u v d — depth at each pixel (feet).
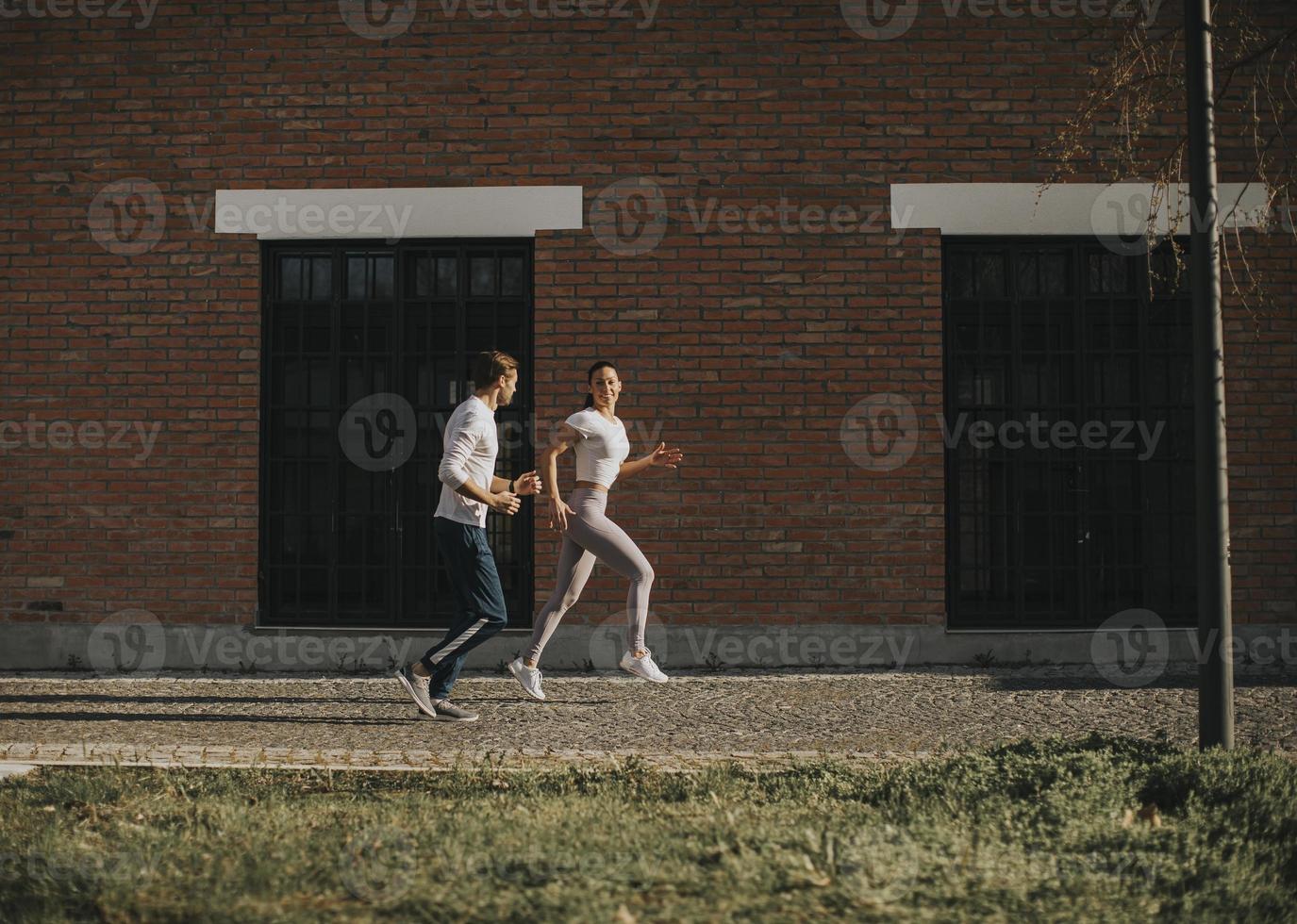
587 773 17.35
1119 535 28.89
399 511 29.17
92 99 29.17
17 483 28.96
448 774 17.51
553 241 28.76
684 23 28.73
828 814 14.24
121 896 11.55
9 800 15.62
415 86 28.89
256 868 12.12
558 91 28.78
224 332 28.96
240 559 28.71
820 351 28.55
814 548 28.32
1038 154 28.60
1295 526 28.40
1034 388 29.07
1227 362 28.58
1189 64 16.66
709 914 10.76
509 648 28.22
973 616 28.81
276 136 28.99
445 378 29.30
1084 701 23.99
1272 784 14.58
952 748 19.75
